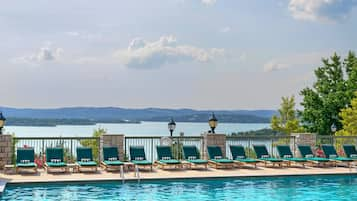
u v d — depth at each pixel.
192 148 18.48
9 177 14.90
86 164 16.11
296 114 35.78
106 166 16.56
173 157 18.16
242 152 18.67
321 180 16.17
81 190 13.62
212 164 18.39
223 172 16.75
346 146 19.97
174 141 19.05
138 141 20.23
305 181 15.94
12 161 17.22
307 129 36.69
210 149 18.44
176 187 14.40
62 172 16.14
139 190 13.80
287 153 19.16
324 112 36.59
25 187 13.90
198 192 13.64
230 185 14.91
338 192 13.90
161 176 15.52
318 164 19.20
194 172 16.67
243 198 12.86
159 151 18.05
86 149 17.06
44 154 17.36
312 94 37.25
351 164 19.55
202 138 19.31
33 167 15.58
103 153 17.27
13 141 17.31
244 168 17.95
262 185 15.01
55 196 12.65
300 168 18.22
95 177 15.07
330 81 38.34
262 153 18.94
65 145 17.91
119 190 13.73
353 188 14.62
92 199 12.34
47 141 17.91
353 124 31.50
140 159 17.53
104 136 17.91
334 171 17.38
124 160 18.23
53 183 14.20
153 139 18.80
